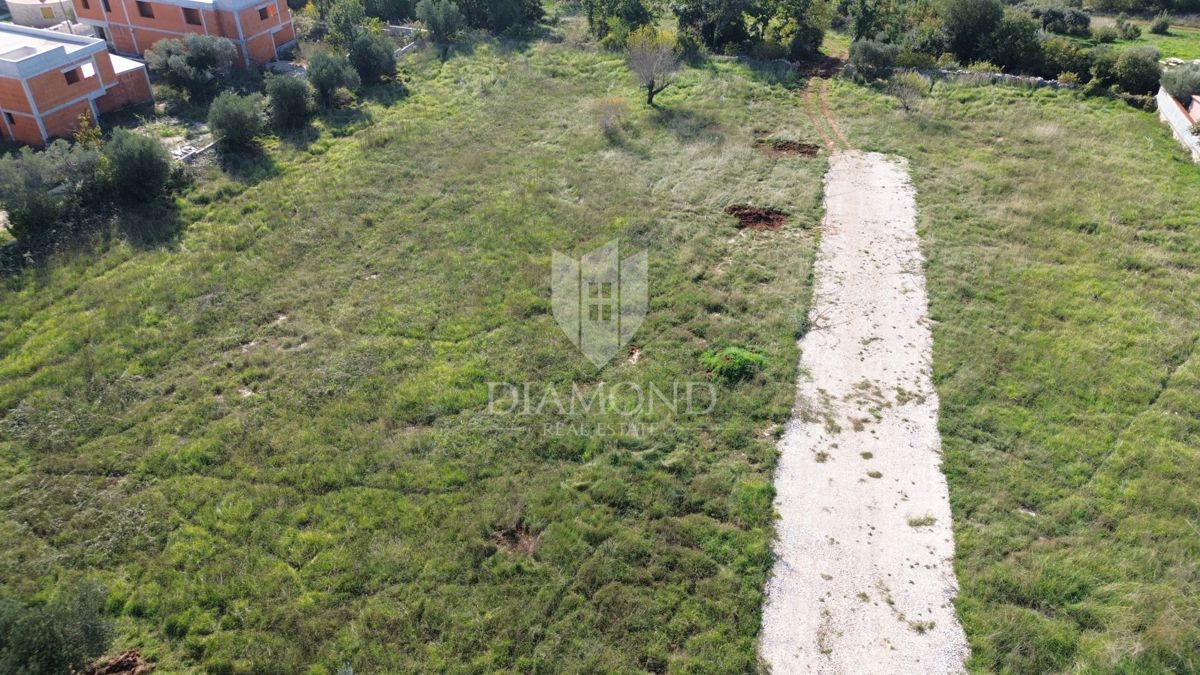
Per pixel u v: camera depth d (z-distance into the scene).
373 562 10.27
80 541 10.53
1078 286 15.74
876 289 15.77
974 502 11.28
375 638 9.39
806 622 9.75
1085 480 11.59
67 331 14.42
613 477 11.62
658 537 10.76
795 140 22.06
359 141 22.02
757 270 16.25
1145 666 9.19
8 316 14.77
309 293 15.66
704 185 19.53
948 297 15.51
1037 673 9.19
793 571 10.36
